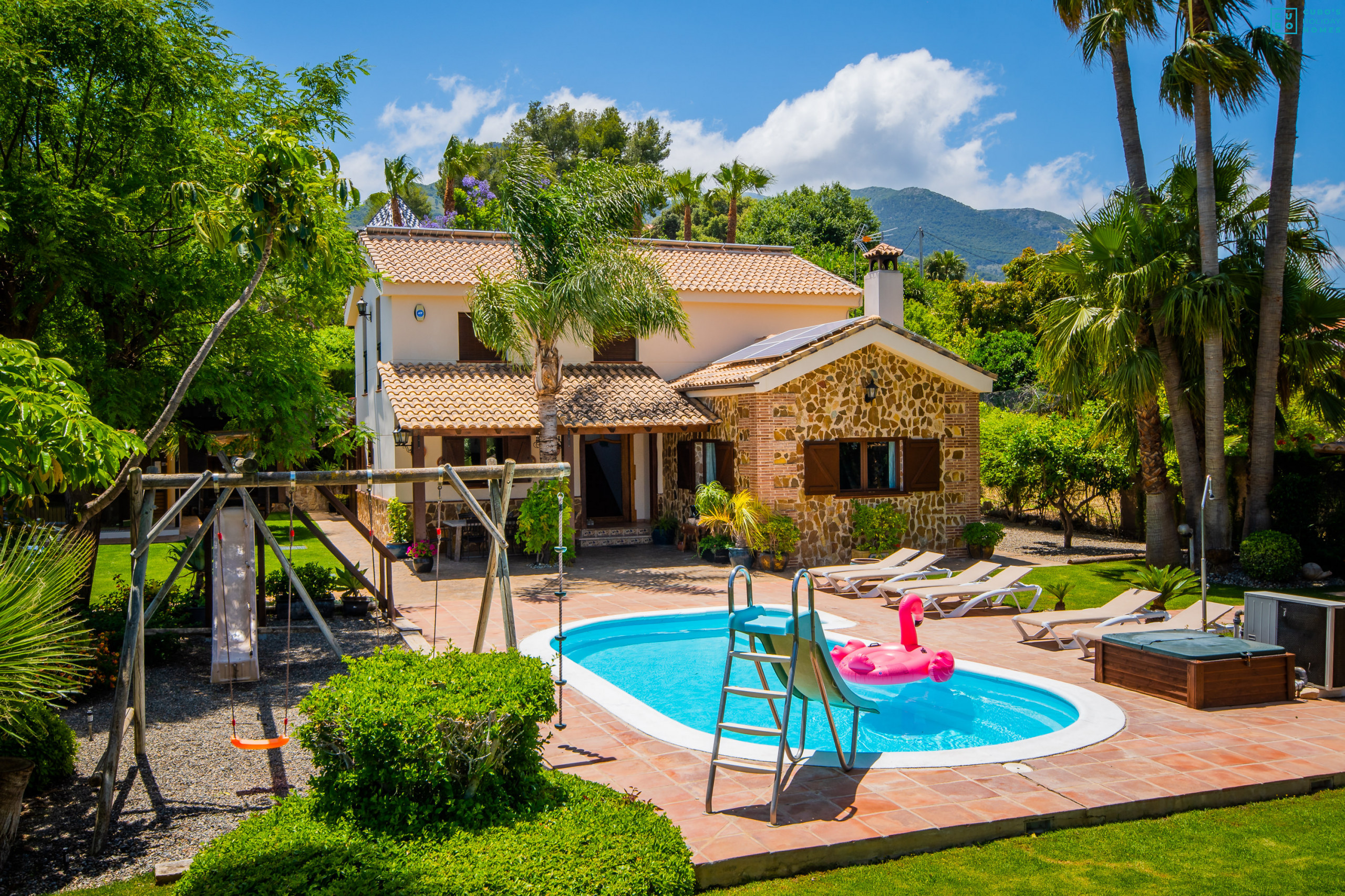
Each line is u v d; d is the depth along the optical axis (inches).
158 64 404.8
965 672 413.4
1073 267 698.8
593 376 893.8
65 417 238.5
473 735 223.8
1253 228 675.4
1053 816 245.6
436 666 258.8
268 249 329.7
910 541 787.4
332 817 221.3
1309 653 370.6
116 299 446.3
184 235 443.2
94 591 611.5
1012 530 955.3
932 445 791.7
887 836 229.6
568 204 705.0
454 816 221.1
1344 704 353.4
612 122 2281.0
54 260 362.9
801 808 250.1
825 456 756.0
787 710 244.8
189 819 255.1
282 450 512.4
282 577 569.6
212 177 432.5
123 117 409.7
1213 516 669.9
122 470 310.8
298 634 503.2
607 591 634.2
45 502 324.2
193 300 445.4
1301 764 283.4
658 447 949.2
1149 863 223.9
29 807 264.7
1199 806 259.8
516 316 700.0
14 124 396.2
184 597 514.0
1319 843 234.4
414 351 852.0
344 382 1237.1
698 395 842.8
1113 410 745.0
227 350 484.4
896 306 810.8
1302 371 676.1
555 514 740.7
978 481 810.8
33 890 213.8
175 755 309.7
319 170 425.7
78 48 390.0
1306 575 636.7
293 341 518.3
